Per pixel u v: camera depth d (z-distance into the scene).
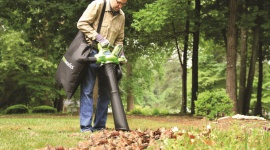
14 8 19.33
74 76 5.85
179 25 21.89
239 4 18.45
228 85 15.32
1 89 23.28
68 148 4.18
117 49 5.59
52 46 21.47
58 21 19.36
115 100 5.28
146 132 4.79
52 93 24.30
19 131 6.07
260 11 16.81
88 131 5.98
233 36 15.41
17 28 20.83
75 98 28.05
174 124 10.13
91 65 6.07
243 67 18.64
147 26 17.09
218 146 3.68
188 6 17.38
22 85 23.58
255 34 19.12
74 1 18.73
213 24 18.42
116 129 5.14
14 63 20.73
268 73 31.97
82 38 5.94
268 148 3.72
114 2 5.97
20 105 21.17
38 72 22.19
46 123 8.84
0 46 20.62
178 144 3.66
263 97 31.14
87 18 5.89
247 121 8.55
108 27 6.03
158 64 35.75
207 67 33.25
